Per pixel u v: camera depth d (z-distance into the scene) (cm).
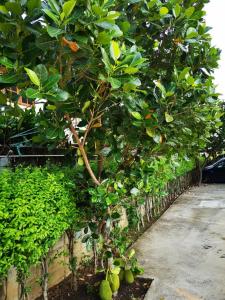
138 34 380
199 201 1062
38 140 336
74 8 223
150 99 355
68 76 277
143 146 365
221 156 1759
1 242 243
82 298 365
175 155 499
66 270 420
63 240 411
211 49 392
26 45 240
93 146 361
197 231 665
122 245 385
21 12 227
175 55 398
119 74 248
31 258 269
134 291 385
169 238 616
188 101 363
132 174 384
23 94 239
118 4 314
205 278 421
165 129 345
